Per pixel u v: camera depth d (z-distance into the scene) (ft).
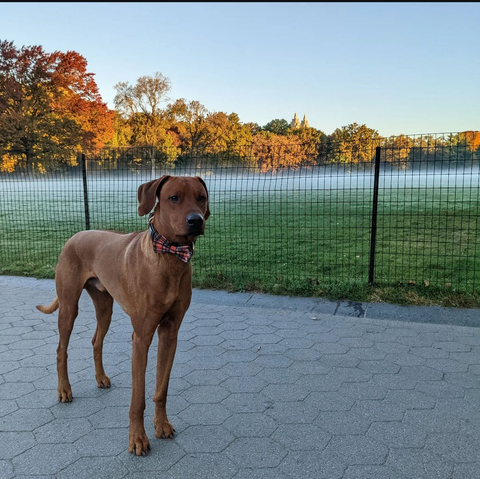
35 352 14.46
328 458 8.84
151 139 160.45
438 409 10.67
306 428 9.94
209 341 15.35
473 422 10.08
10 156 119.44
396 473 8.36
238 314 18.26
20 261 28.43
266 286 21.24
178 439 9.58
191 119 172.86
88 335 16.08
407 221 40.68
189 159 25.44
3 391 11.76
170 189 8.50
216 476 8.34
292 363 13.46
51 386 12.06
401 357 13.75
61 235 38.27
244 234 37.45
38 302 20.45
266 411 10.70
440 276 22.43
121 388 11.98
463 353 13.96
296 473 8.40
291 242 33.45
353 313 17.97
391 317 17.35
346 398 11.28
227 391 11.75
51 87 138.10
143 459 8.87
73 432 9.85
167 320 9.43
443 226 37.93
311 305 19.06
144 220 46.01
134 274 9.10
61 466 8.64
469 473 8.33
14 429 9.95
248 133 181.06
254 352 14.35
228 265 26.17
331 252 29.60
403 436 9.57
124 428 10.03
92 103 149.07
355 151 21.91
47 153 121.70
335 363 13.41
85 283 11.04
